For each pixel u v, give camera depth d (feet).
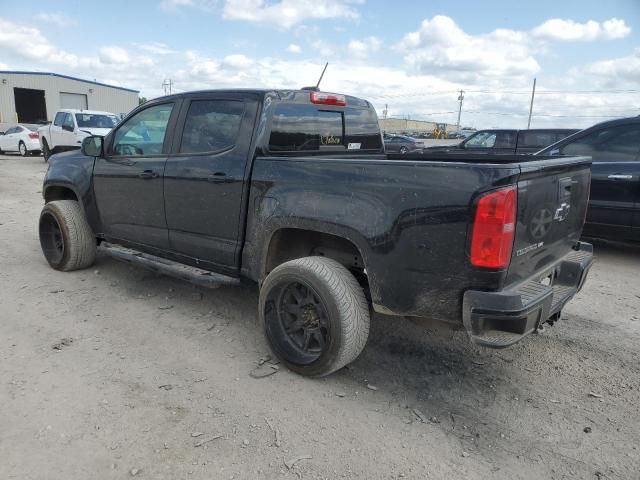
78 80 122.83
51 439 8.74
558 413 9.95
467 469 8.32
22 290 15.83
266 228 11.41
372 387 10.72
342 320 10.10
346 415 9.71
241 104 12.28
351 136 14.58
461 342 12.92
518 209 8.70
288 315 11.28
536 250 9.77
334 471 8.20
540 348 12.64
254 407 9.86
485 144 39.91
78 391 10.21
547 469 8.38
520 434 9.28
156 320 13.87
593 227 20.76
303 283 10.50
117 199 15.38
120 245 16.28
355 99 14.79
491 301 8.55
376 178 9.64
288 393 10.41
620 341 13.08
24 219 27.22
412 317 10.18
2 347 12.02
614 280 18.12
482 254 8.54
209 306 14.97
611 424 9.61
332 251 11.64
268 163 11.41
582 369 11.64
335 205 10.18
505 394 10.59
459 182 8.69
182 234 13.58
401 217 9.29
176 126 13.65
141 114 14.80
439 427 9.43
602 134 20.71
